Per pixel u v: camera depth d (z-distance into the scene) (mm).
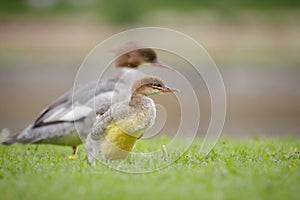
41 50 45406
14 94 31188
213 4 57094
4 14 55000
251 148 12586
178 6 57312
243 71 37000
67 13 55750
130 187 8719
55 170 9961
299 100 29672
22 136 13633
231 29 51281
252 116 26516
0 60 41375
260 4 57656
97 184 8859
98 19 54219
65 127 13086
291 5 57625
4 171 10039
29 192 8609
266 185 8672
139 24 53062
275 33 50156
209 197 8203
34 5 57562
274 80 34500
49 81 34562
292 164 10375
